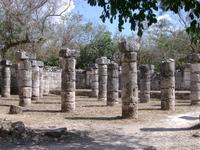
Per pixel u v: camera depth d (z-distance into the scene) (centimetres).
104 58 3102
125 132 1525
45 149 1202
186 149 1220
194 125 1653
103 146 1270
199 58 2591
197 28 1021
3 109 2261
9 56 3931
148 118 1894
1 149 1190
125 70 1878
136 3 1043
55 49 4472
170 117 1941
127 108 1873
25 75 2512
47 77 4091
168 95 2275
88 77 4366
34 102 2808
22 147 1221
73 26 4766
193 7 990
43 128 1545
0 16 3173
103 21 1078
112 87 2578
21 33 3250
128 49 1862
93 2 1073
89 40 5431
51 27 3741
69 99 2153
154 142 1339
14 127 1404
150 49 5284
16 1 3162
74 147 1242
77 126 1641
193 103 2623
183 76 3922
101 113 2098
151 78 3997
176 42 5109
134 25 1052
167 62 2277
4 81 3403
